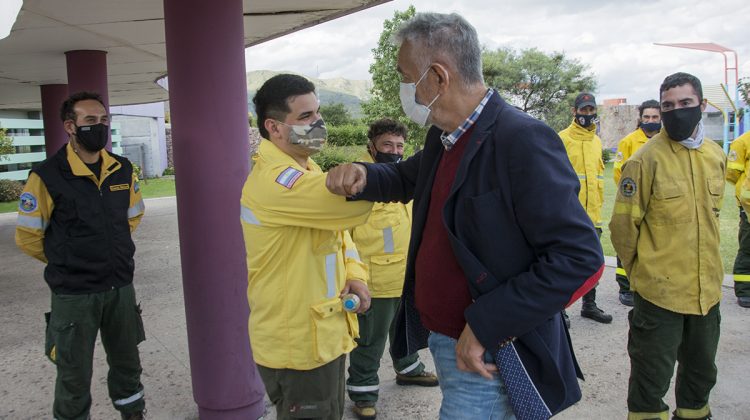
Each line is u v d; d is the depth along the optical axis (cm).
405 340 207
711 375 285
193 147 294
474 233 168
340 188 188
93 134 291
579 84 3133
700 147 282
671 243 274
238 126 301
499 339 162
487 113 172
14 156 2227
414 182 215
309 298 211
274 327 213
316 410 215
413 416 340
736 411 334
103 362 430
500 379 177
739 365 392
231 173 300
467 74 173
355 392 335
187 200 299
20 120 2266
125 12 475
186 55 288
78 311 294
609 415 336
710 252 275
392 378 393
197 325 311
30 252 297
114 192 307
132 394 323
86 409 302
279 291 211
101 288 300
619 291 549
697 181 277
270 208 205
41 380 403
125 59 721
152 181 2592
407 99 182
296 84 211
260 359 217
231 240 304
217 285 305
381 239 324
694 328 281
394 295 328
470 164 169
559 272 154
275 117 212
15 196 1961
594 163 496
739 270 511
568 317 500
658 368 275
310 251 212
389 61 1981
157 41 616
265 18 572
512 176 162
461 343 169
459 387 183
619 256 293
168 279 682
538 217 157
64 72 845
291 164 212
